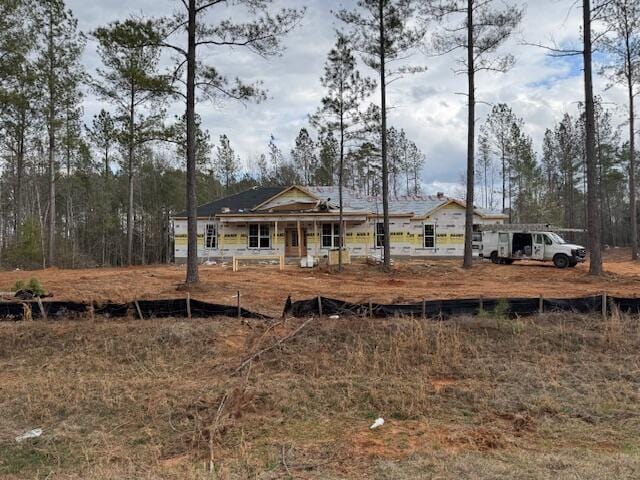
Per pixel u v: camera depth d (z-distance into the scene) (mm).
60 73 27703
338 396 7160
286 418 6512
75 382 8125
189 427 6270
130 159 32188
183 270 25078
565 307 10602
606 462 4840
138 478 4762
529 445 5500
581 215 59188
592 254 19000
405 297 14250
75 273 24047
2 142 29109
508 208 54688
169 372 8586
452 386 7445
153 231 55875
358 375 7992
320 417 6555
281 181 61562
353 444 5598
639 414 6312
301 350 9031
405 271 22406
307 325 10039
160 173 54594
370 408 6809
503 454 5191
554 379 7613
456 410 6676
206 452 5484
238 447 5582
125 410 6945
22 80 24156
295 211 31594
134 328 10391
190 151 16109
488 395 7078
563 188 58625
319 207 31531
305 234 32312
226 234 32438
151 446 5742
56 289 16750
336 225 32438
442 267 23703
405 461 5023
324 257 28766
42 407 7113
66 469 5273
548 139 60344
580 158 53875
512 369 8031
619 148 54125
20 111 26719
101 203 48344
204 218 32562
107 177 48719
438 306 10609
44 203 51656
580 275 20281
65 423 6578
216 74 15555
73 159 40594
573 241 58781
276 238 30750
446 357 8523
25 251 30016
